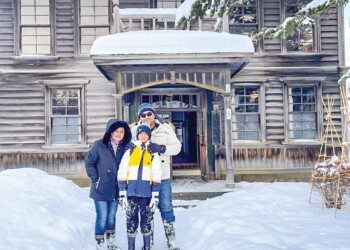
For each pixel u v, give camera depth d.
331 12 12.90
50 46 12.74
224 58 9.53
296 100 12.80
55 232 5.12
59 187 7.54
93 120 12.54
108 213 4.87
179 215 7.54
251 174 12.32
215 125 11.27
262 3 13.06
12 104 12.47
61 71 12.57
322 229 5.05
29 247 4.34
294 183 10.99
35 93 12.51
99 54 9.41
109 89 12.61
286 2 13.13
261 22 13.00
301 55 12.74
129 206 4.67
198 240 5.29
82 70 12.59
